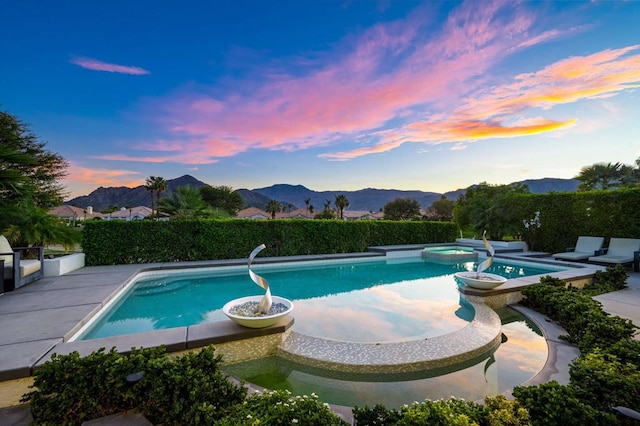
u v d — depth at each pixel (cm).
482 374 343
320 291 736
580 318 403
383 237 1412
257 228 1091
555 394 210
